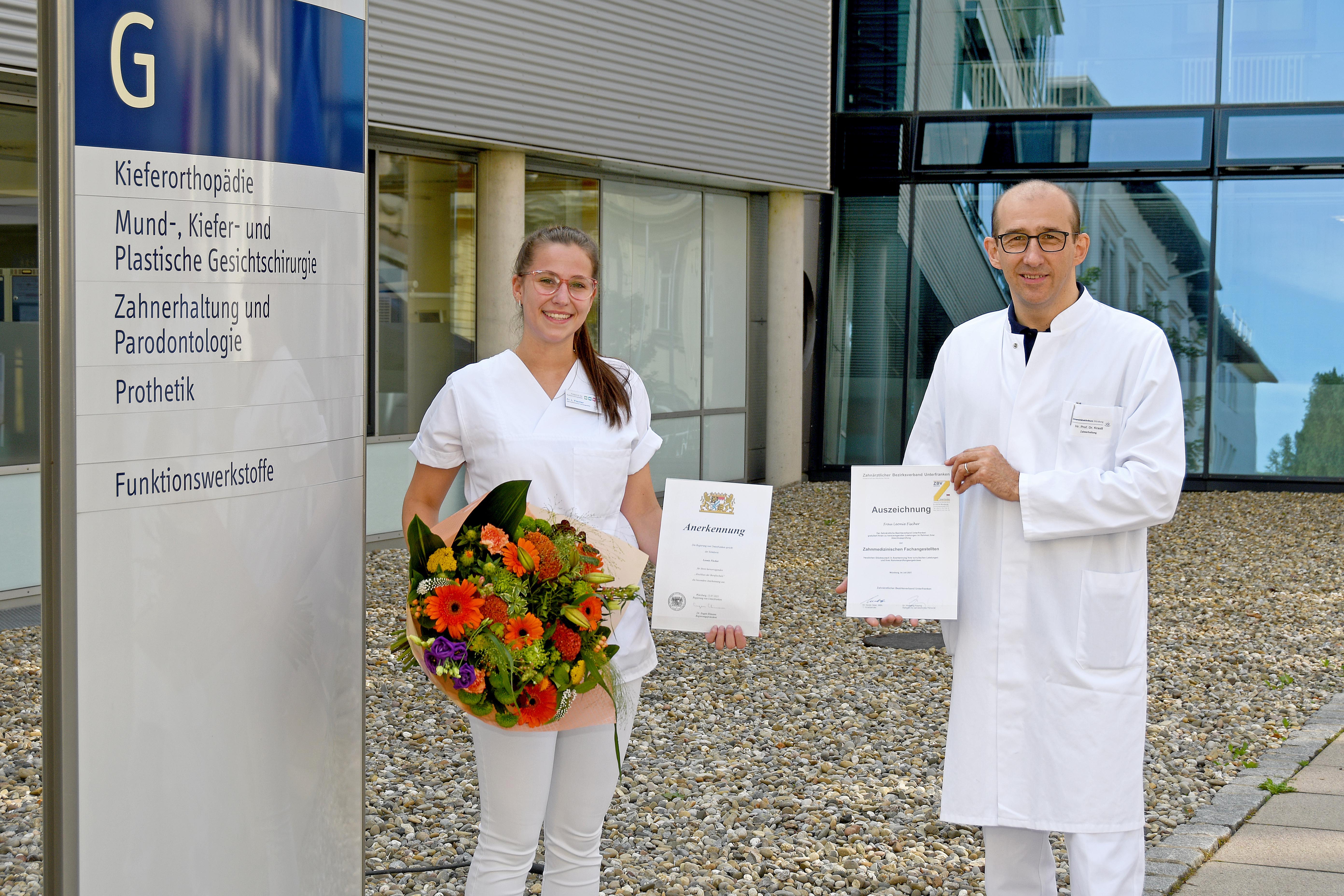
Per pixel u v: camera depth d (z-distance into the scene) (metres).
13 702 5.20
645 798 4.41
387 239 8.94
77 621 1.81
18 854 3.82
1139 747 2.80
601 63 9.89
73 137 1.76
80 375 1.79
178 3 1.88
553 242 2.63
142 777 1.92
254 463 2.06
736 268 12.86
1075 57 13.48
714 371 12.63
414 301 9.20
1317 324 13.24
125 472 1.86
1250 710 5.68
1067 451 2.85
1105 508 2.71
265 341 2.07
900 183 13.97
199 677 1.99
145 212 1.86
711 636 2.73
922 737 5.21
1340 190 13.05
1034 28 13.55
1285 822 4.14
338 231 2.22
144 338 1.87
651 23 10.37
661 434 11.89
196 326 1.94
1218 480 13.58
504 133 9.12
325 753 2.27
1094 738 2.77
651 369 11.68
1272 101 13.12
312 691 2.22
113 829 1.88
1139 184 13.50
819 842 4.02
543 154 9.72
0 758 4.57
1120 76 13.42
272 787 2.14
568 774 2.59
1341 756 4.93
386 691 5.61
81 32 1.76
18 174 6.85
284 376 2.11
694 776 4.64
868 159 13.99
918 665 6.45
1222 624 7.54
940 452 3.11
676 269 11.92
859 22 13.89
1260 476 13.49
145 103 1.85
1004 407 2.91
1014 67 13.62
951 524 2.85
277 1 2.05
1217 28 13.16
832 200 14.09
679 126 10.76
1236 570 9.23
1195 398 13.56
